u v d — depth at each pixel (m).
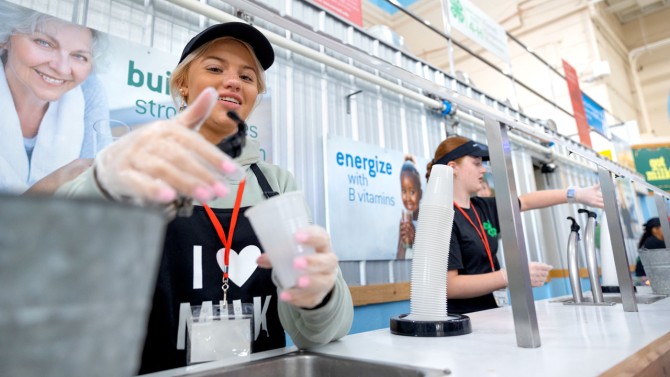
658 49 6.33
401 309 2.21
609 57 5.66
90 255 0.19
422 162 2.55
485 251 1.58
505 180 0.70
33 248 0.17
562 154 4.14
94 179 0.35
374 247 2.11
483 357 0.58
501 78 5.65
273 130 1.80
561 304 1.32
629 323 0.86
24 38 1.19
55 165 1.21
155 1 1.50
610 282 1.59
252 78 0.97
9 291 0.16
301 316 0.68
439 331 0.79
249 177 0.98
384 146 2.36
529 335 0.64
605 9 5.87
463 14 3.06
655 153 5.33
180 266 0.78
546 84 5.34
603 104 5.16
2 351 0.16
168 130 0.34
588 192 1.65
